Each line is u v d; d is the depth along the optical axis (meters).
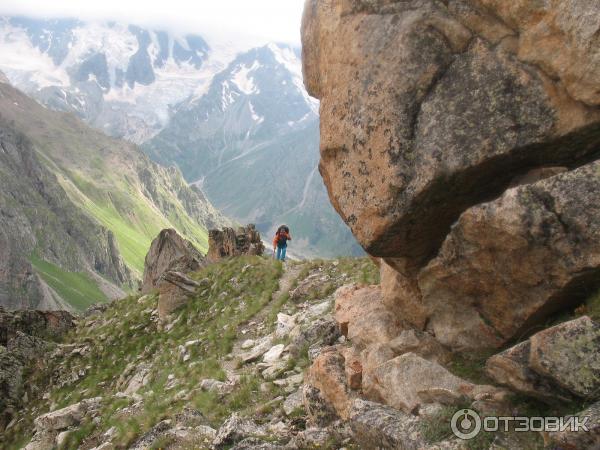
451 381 9.66
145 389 23.42
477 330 10.41
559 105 8.41
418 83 9.52
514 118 8.70
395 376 10.20
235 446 11.74
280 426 12.71
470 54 9.22
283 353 19.28
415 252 10.75
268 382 16.67
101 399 23.30
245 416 14.31
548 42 8.37
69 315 39.28
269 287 30.33
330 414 12.00
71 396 28.25
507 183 9.44
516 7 8.61
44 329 37.16
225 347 23.80
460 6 9.34
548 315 9.30
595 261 7.84
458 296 10.55
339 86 10.73
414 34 9.55
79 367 31.06
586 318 7.51
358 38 10.35
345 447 10.29
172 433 14.48
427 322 11.64
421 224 10.00
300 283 29.11
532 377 7.87
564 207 7.97
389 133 9.74
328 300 24.34
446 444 8.20
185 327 30.62
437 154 9.20
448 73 9.37
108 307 43.84
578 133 8.38
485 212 8.73
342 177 10.74
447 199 9.57
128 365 28.91
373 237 10.28
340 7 10.82
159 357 27.23
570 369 7.32
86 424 21.02
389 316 12.74
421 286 11.02
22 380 31.12
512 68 8.76
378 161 9.95
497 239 8.80
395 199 9.76
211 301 32.09
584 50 7.93
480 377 9.72
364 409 9.96
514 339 9.85
